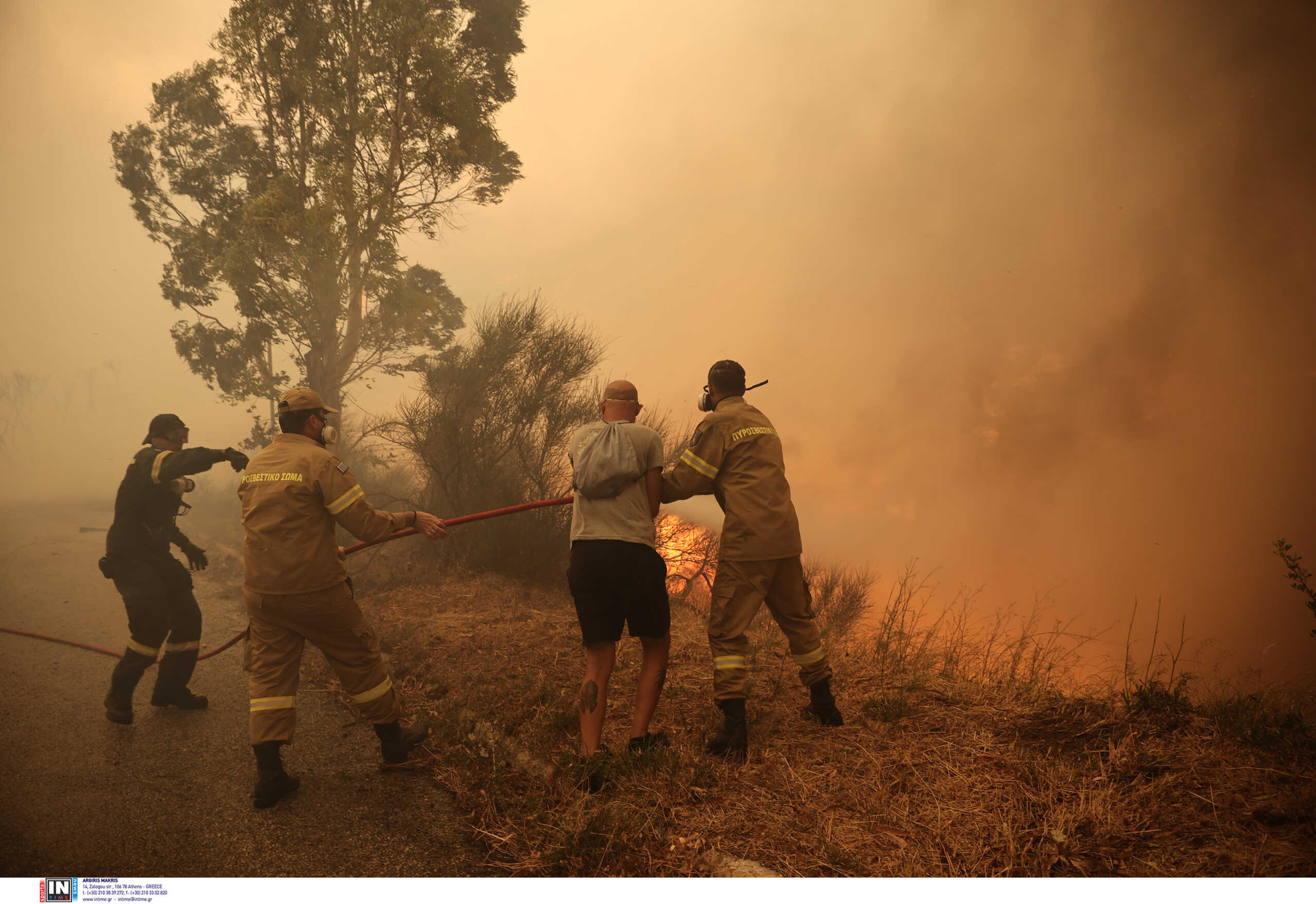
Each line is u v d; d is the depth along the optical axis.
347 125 7.93
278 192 7.49
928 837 2.15
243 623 5.13
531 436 6.75
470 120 8.11
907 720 3.01
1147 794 2.20
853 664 3.93
